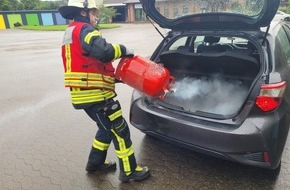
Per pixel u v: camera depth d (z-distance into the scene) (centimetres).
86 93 233
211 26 289
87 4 224
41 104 501
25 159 318
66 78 231
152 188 261
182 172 282
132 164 265
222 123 239
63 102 508
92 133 378
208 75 344
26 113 458
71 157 320
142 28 2498
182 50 331
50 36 1975
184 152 317
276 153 231
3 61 976
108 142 275
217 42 350
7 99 534
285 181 261
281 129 231
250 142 225
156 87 237
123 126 253
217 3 283
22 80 684
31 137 371
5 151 337
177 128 258
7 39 1836
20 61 965
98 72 230
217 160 299
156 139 346
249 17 251
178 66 352
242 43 335
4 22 3484
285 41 332
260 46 253
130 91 553
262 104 225
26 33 2325
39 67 846
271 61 244
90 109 244
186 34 308
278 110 230
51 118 434
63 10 226
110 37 1720
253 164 231
